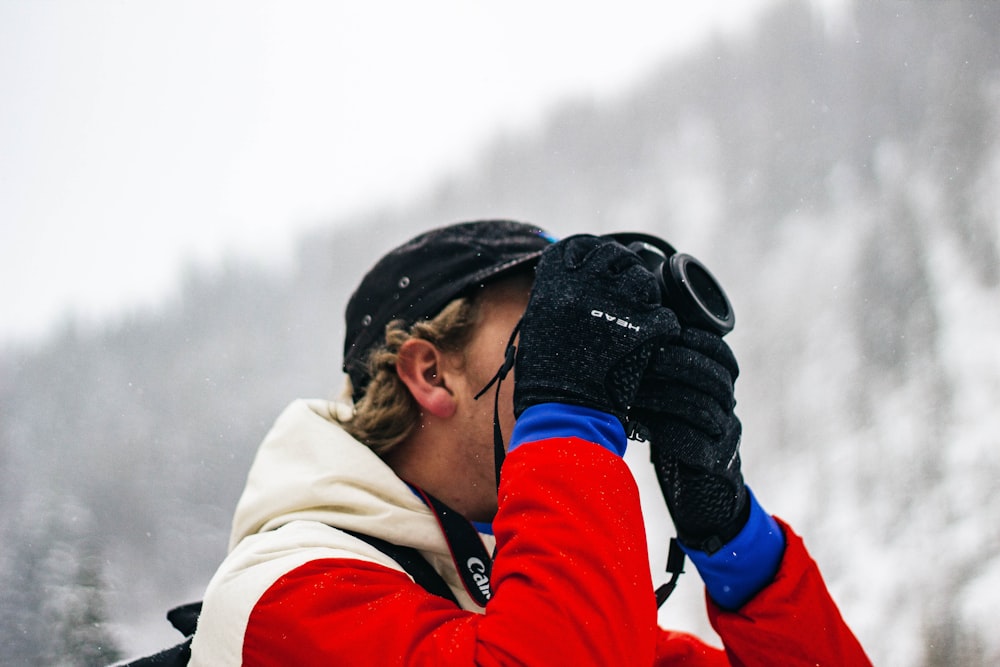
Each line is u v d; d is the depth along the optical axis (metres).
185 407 28.20
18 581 11.13
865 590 8.22
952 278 14.39
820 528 9.87
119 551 15.88
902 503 9.16
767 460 12.61
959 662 6.66
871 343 13.81
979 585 7.35
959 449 9.60
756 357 16.06
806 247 20.70
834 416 12.48
